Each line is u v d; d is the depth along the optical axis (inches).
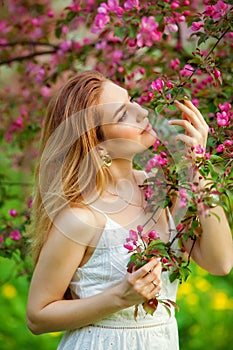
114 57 124.5
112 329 79.4
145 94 109.0
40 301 77.8
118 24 105.0
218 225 78.5
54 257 77.3
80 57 133.5
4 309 161.8
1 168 170.9
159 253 72.3
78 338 80.3
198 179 75.7
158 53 124.3
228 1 92.6
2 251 120.2
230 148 81.1
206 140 81.2
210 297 156.9
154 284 72.6
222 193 74.7
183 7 97.7
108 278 78.3
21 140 148.3
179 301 155.9
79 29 135.2
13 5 150.3
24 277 170.4
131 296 72.6
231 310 156.2
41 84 140.5
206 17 93.0
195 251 82.0
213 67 88.4
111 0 99.9
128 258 78.1
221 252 79.1
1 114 152.8
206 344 151.6
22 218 135.2
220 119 84.7
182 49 123.4
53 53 139.9
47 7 151.9
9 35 149.9
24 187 146.4
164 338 81.9
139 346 79.5
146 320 80.1
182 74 92.0
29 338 154.8
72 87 83.3
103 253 78.4
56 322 76.9
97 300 75.2
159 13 98.4
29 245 116.8
